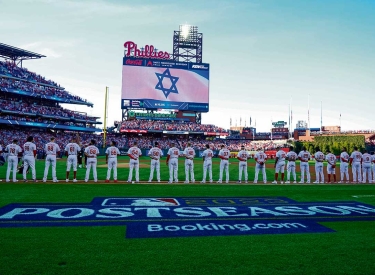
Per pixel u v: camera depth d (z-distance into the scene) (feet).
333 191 42.29
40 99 172.96
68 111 185.16
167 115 190.90
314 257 16.03
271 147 179.42
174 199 33.37
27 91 157.48
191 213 26.43
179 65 179.42
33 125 152.66
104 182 47.44
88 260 15.14
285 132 275.39
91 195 34.68
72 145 46.57
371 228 22.17
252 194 38.27
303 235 20.13
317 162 54.85
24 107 155.43
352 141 166.81
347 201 34.12
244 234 20.20
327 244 18.28
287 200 34.17
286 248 17.42
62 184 43.60
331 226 22.66
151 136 200.34
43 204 28.94
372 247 17.79
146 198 33.58
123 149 165.17
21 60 183.01
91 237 18.98
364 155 55.88
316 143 153.07
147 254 16.14
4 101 150.20
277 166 51.90
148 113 189.57
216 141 205.05
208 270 14.19
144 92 174.60
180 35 192.85
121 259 15.35
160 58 177.99
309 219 24.85
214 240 18.75
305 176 68.33
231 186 46.21
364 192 41.63
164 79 177.27
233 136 276.62
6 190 36.83
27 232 19.80
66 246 17.20
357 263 15.30
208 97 182.91
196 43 194.49
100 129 194.80
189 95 180.34
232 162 119.85
